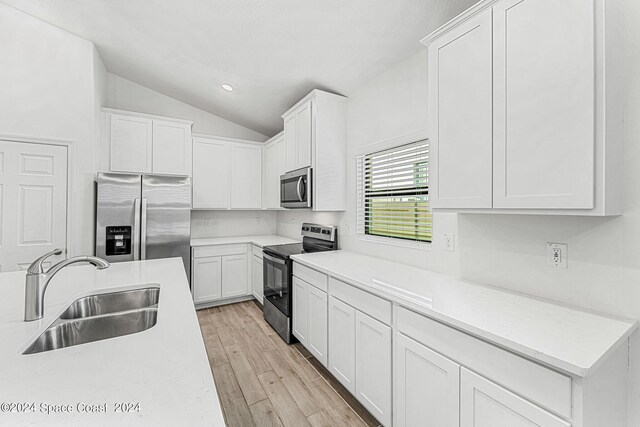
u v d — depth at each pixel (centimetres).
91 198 293
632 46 111
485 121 132
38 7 257
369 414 176
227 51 275
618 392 104
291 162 325
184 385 71
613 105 104
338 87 280
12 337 98
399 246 226
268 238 423
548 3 110
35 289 113
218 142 398
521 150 119
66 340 119
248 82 321
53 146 278
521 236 149
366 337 168
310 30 222
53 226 278
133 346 91
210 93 369
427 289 155
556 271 135
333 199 284
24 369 77
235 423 168
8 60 258
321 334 216
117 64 339
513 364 98
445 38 151
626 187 113
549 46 110
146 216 305
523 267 148
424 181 209
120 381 72
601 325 108
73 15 262
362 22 199
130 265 211
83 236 289
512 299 138
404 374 142
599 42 99
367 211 269
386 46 213
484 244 166
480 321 111
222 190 400
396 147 233
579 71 103
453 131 147
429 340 128
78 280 168
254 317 333
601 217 121
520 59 119
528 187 117
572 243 130
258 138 468
